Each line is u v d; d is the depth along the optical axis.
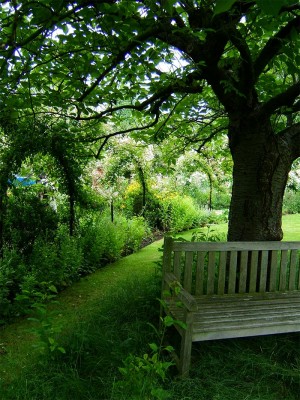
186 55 3.40
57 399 2.42
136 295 4.22
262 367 2.85
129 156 8.63
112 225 7.66
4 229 5.12
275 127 4.84
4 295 4.13
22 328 3.87
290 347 3.19
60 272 5.15
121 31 3.33
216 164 11.35
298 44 3.15
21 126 4.95
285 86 4.47
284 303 3.49
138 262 7.06
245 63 3.32
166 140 7.68
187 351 2.69
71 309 4.37
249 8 3.00
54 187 6.36
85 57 3.68
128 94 4.61
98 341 3.08
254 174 3.78
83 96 3.80
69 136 5.30
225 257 3.56
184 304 2.71
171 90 4.04
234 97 3.70
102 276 6.00
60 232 5.94
